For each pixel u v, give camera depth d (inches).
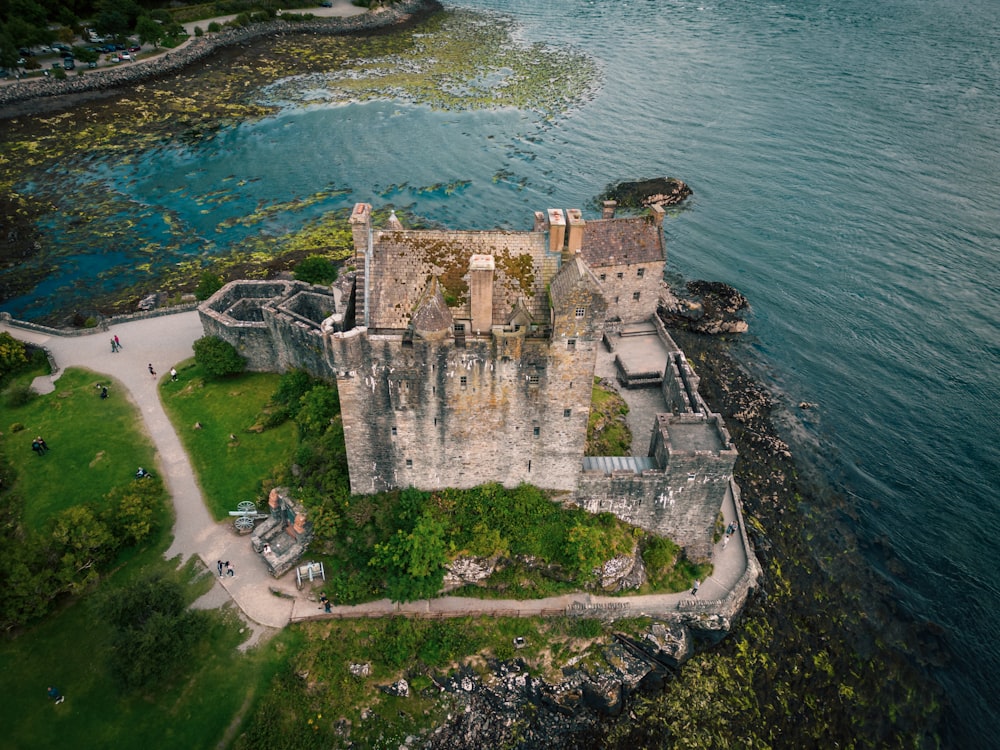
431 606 2394.2
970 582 2652.6
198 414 3080.7
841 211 4921.3
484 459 2436.0
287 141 6161.4
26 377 3331.7
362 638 2308.1
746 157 5664.4
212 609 2357.3
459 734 2175.2
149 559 2504.9
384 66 7760.8
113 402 3152.1
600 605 2406.5
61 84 6776.6
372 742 2118.6
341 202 5201.8
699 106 6569.9
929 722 2251.5
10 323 3705.7
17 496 2674.7
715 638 2459.4
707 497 2500.0
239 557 2519.7
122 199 5260.8
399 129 6323.8
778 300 4156.0
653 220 3444.9
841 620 2517.2
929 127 5979.3
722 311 4037.9
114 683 2150.6
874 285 4239.7
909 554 2751.0
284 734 2078.0
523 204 5108.3
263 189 5418.3
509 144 5994.1
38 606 2236.7
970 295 4119.1
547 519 2477.9
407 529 2423.7
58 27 7578.7
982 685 2347.4
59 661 2215.8
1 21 7066.9
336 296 3307.1
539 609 2390.5
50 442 2925.7
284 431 2982.3
